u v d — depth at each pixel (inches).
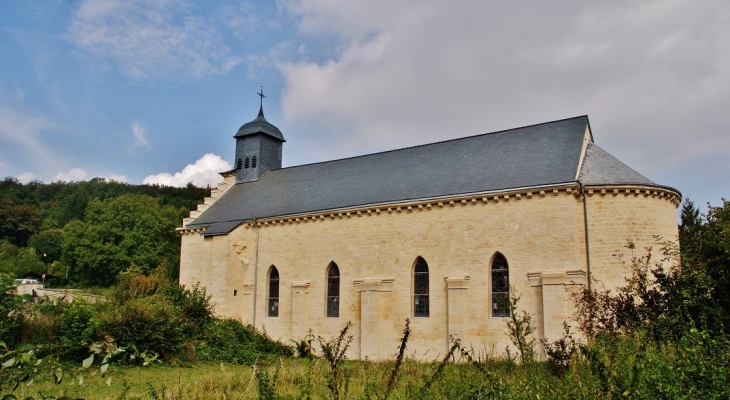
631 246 866.8
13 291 726.5
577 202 1011.3
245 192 1632.6
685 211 1806.1
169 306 1127.0
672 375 340.8
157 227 3011.8
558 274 964.6
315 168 1577.3
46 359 242.5
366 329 1143.0
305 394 430.0
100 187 4744.1
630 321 629.3
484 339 1020.5
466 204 1090.7
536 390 392.2
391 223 1175.0
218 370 909.2
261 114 1763.0
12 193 4928.6
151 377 809.5
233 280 1368.1
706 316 607.8
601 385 347.3
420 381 575.5
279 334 1294.3
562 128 1209.4
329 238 1259.8
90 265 2881.4
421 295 1119.6
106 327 937.5
